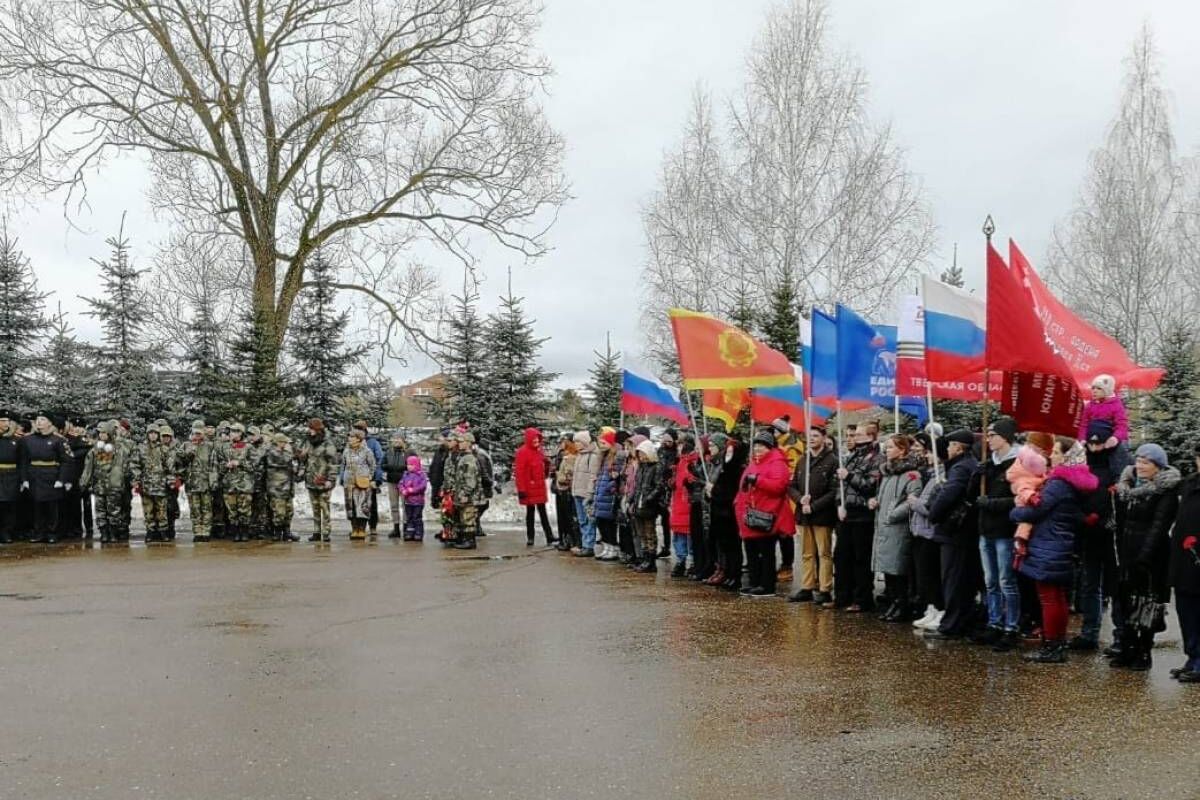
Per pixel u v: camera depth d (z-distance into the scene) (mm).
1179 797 4965
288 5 25234
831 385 11609
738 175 26938
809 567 11055
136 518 22297
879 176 26266
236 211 26719
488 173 26359
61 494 17219
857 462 10477
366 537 18188
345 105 25625
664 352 27953
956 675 7500
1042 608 8125
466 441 16734
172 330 32875
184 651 8125
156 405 26453
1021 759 5523
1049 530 8000
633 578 12805
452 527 16859
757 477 11148
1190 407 20078
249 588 11617
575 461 15453
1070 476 7988
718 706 6570
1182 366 20484
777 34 26562
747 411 20516
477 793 4918
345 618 9672
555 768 5301
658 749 5645
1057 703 6703
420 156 26656
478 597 11062
